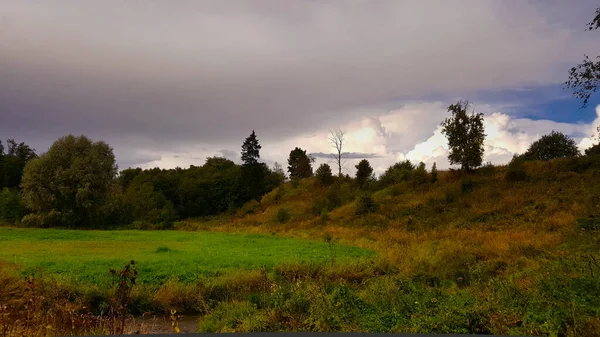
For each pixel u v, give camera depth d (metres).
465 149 40.62
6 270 13.98
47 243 28.09
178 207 72.62
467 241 23.20
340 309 7.61
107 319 8.56
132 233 39.62
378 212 38.28
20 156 72.62
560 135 47.53
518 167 36.88
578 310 6.03
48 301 11.00
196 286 13.59
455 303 7.46
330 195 49.12
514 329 5.84
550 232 22.03
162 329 10.34
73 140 48.28
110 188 49.91
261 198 69.12
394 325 6.72
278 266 17.09
